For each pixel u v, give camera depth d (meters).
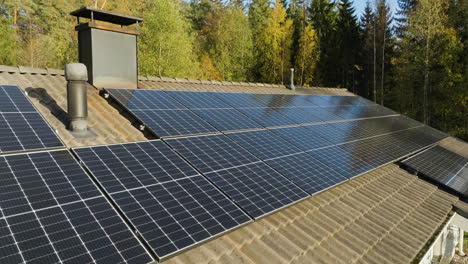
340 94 24.06
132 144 7.60
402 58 42.00
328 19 60.75
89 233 4.67
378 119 18.95
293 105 15.93
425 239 8.47
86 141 7.75
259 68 54.78
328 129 13.64
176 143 8.33
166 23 37.94
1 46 36.59
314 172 9.18
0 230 4.24
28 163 5.79
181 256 5.36
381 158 12.19
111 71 11.05
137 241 4.80
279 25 53.31
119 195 5.66
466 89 34.28
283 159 9.34
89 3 42.88
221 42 52.47
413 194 11.12
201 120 10.38
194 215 5.80
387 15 53.53
